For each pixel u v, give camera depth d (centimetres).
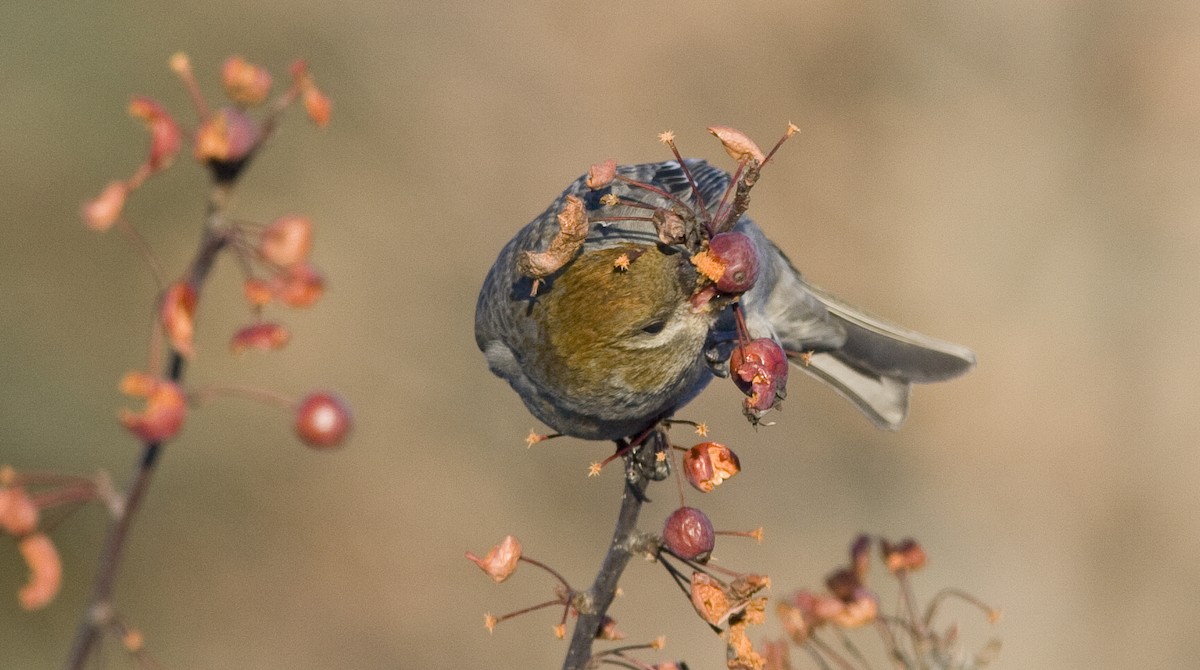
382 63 1797
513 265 536
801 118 1864
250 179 1684
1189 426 1652
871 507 1540
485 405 1591
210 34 1703
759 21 1875
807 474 1534
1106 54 1861
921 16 1888
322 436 272
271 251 262
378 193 1730
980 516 1563
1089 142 1841
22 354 1441
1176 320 1720
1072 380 1684
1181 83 1847
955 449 1634
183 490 1464
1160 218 1800
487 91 1814
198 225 1617
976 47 1877
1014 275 1773
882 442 1592
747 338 419
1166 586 1550
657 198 534
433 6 1845
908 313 1758
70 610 1300
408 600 1459
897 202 1814
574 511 1515
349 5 1794
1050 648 1484
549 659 1419
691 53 1864
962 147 1842
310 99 267
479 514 1500
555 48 1850
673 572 385
